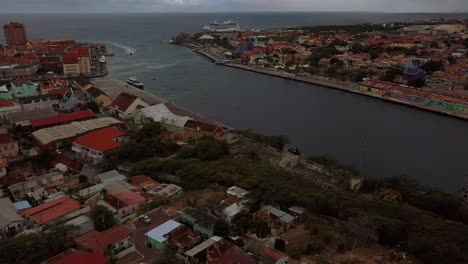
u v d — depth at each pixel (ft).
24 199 200.13
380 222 163.73
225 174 214.28
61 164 239.91
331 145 310.86
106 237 151.23
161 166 225.35
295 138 326.44
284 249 155.12
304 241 162.50
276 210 180.24
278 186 195.72
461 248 150.20
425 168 268.82
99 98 393.50
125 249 150.10
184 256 147.23
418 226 165.58
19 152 261.85
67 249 150.82
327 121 373.20
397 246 160.15
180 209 186.39
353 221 170.81
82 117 322.34
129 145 255.09
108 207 181.06
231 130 312.29
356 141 319.88
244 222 165.78
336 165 245.86
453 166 271.49
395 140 321.73
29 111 331.16
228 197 191.52
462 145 310.04
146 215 176.76
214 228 161.99
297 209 182.91
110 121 313.53
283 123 366.63
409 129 349.41
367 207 181.88
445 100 405.18
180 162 228.63
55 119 310.65
